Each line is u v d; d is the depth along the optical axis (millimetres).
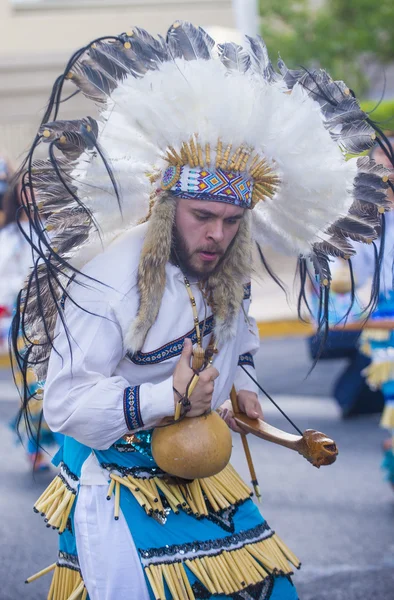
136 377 4754
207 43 4656
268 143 4680
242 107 4586
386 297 9273
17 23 27656
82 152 4375
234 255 4816
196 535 4746
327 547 8414
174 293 4691
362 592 7414
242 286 4848
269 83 4723
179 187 4578
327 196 4945
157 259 4555
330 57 29688
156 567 4605
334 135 5000
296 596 4988
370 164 5094
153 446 4668
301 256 5387
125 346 4582
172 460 4586
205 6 28594
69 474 4965
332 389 14828
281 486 10219
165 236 4555
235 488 5031
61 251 4590
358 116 5023
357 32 29328
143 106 4508
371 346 9562
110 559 4625
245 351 5504
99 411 4500
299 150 4750
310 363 16875
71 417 4531
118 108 4566
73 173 4477
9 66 27094
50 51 27703
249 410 5398
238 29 21281
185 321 4727
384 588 7484
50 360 4688
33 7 27641
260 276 5328
